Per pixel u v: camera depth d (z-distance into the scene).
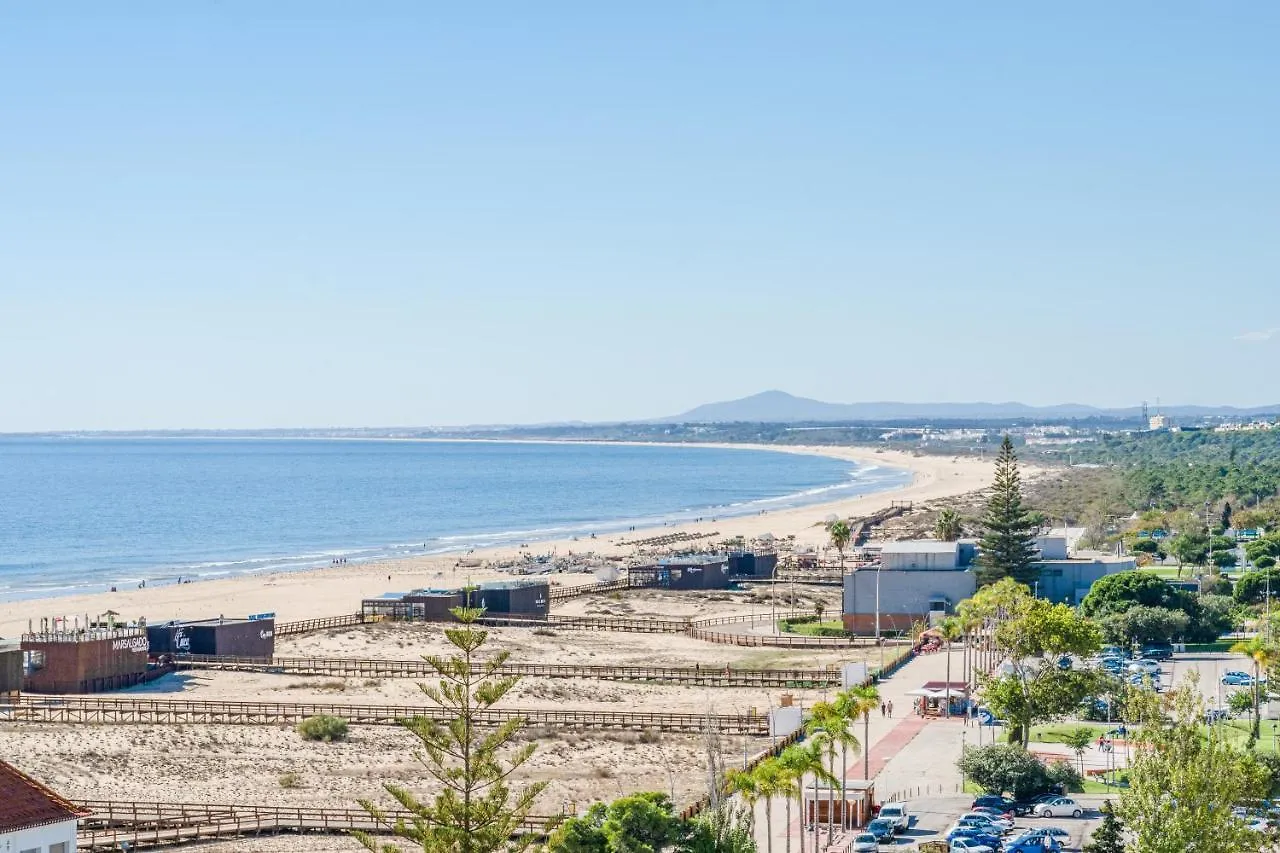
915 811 93.75
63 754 112.31
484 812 58.53
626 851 68.56
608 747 116.75
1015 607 125.88
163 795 101.50
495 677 148.38
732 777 79.75
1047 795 94.88
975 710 126.44
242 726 125.56
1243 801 75.12
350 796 101.56
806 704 133.88
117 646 146.25
